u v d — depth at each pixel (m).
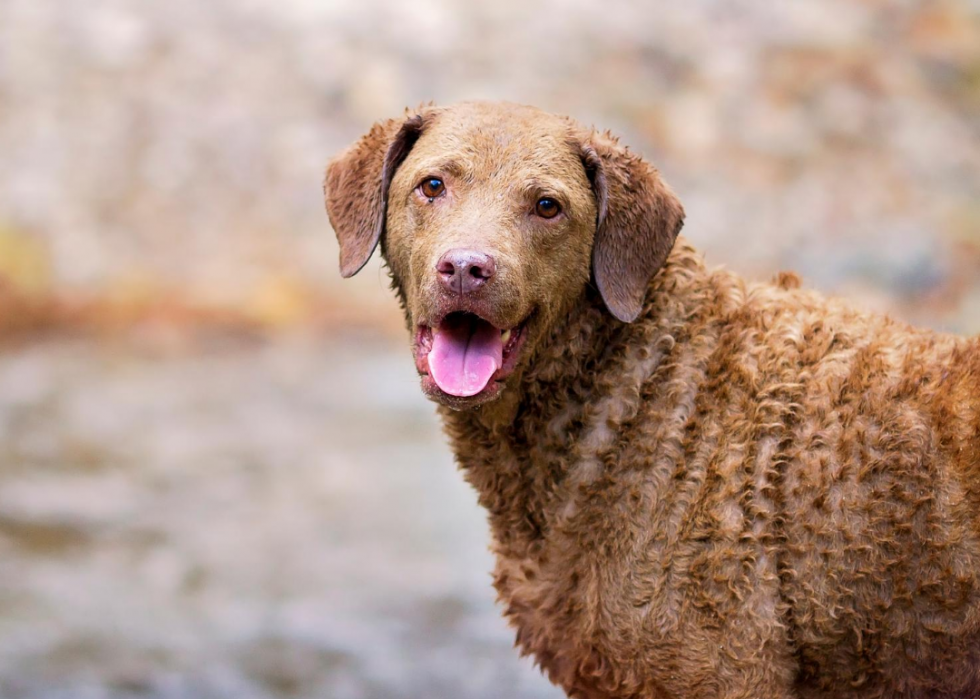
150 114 22.89
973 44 26.69
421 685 8.89
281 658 9.25
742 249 20.72
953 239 20.89
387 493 13.02
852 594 5.20
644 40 25.56
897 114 24.52
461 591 10.54
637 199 5.71
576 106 23.52
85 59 23.78
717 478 5.28
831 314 5.63
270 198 21.92
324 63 23.94
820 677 5.38
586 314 5.70
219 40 24.50
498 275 5.32
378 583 10.62
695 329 5.59
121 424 15.20
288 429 15.25
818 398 5.32
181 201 21.59
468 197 5.59
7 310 19.42
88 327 19.58
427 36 24.69
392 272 6.01
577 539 5.49
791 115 24.23
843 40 26.36
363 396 16.92
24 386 16.84
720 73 24.92
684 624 5.25
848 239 21.00
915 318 18.58
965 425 5.20
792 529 5.21
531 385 5.60
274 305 20.22
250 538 11.55
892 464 5.19
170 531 11.71
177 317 19.91
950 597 5.15
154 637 9.52
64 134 22.33
